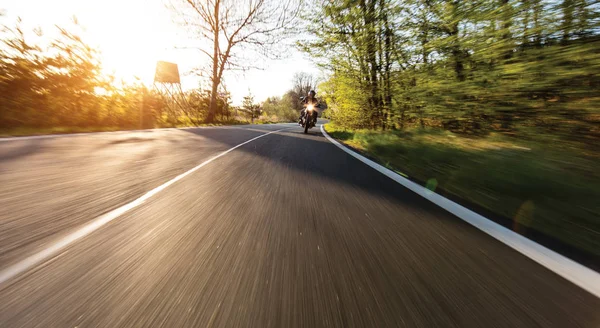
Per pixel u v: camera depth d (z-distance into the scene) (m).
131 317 0.91
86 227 1.66
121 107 11.52
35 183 2.66
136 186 2.68
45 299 0.99
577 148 2.56
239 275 1.18
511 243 1.56
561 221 1.83
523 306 1.01
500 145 3.20
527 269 1.28
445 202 2.36
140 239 1.52
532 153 2.66
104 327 0.86
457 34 3.69
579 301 1.04
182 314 0.94
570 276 1.22
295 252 1.40
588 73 2.29
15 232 1.56
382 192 2.67
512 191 2.38
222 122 21.59
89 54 9.77
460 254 1.42
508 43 2.89
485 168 2.79
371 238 1.60
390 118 7.16
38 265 1.21
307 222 1.84
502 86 3.12
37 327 0.85
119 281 1.12
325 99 12.01
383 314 0.96
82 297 1.01
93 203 2.13
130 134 8.12
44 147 4.95
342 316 0.95
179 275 1.17
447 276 1.21
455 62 4.00
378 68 6.84
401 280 1.17
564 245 1.53
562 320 0.94
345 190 2.72
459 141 3.92
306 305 1.00
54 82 8.96
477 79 3.46
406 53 5.36
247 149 5.83
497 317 0.95
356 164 4.26
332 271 1.23
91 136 7.11
